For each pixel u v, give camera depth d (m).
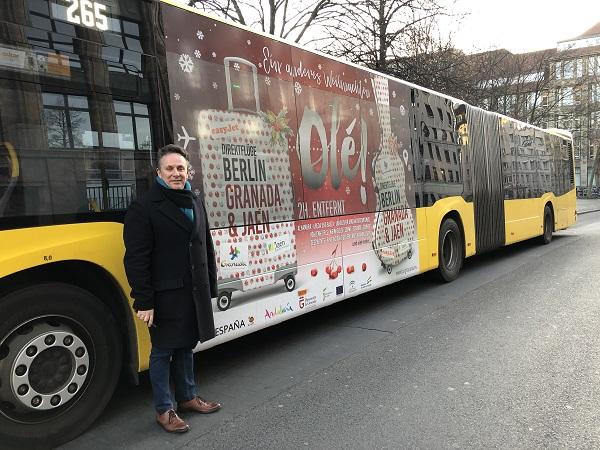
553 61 29.73
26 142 3.13
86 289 3.56
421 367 4.62
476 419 3.54
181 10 4.12
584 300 6.88
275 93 5.03
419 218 7.67
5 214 3.03
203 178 4.20
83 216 3.39
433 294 7.80
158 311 3.35
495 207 10.42
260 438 3.40
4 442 3.03
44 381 3.17
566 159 15.77
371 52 15.30
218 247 4.31
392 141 7.07
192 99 4.15
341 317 6.66
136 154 3.72
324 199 5.66
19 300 3.04
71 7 3.39
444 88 17.67
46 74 3.25
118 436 3.45
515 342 5.21
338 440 3.33
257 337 5.88
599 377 4.20
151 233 3.29
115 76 3.62
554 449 3.10
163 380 3.50
